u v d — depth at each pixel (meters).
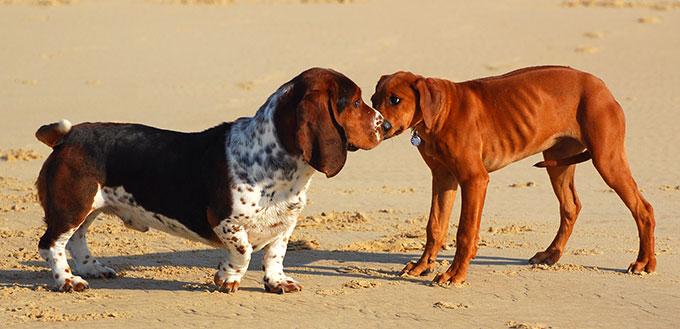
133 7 73.19
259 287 11.99
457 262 12.21
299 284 11.77
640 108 34.50
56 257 11.48
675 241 15.41
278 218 11.10
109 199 11.41
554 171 13.50
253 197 10.87
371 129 10.81
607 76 43.22
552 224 17.39
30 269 13.07
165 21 64.81
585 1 76.44
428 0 81.56
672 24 60.88
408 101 11.91
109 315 10.40
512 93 12.66
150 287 11.92
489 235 16.19
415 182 23.20
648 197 20.33
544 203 19.95
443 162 12.37
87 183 11.22
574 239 15.72
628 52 50.22
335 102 10.57
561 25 61.50
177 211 11.20
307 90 10.54
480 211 12.23
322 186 22.61
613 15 67.25
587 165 24.97
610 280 12.33
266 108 10.90
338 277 12.70
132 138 11.34
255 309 10.77
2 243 15.07
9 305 10.80
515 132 12.61
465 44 54.31
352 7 74.25
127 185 11.27
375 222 17.73
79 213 11.28
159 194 11.18
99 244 15.09
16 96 39.91
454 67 46.97
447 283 12.04
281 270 11.75
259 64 48.44
